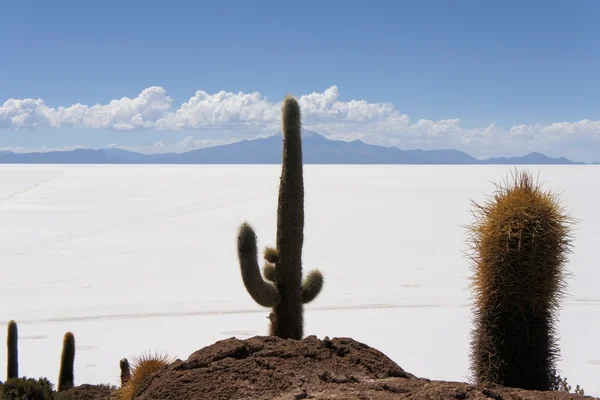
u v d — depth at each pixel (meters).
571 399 4.91
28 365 12.17
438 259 25.20
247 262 7.61
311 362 5.96
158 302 17.69
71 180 93.38
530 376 5.72
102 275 21.83
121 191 68.88
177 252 27.08
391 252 27.02
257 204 51.25
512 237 5.65
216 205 50.47
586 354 12.68
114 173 127.38
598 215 40.00
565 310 16.25
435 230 34.78
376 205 51.06
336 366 5.88
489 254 5.78
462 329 14.74
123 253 26.77
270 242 29.77
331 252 27.00
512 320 5.73
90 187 76.25
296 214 7.95
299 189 7.96
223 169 174.00
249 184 86.12
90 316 16.08
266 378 5.54
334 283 20.34
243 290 19.39
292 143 7.93
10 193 64.19
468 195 62.94
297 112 7.95
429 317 15.85
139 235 32.50
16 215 42.34
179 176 114.44
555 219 5.68
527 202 5.71
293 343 6.43
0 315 16.27
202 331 14.62
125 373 7.98
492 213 5.89
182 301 17.83
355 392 5.12
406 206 50.25
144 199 57.31
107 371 11.74
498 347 5.80
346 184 84.19
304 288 8.45
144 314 16.23
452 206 50.22
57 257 25.69
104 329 14.81
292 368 5.80
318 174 123.62
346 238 31.52
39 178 99.06
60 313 16.41
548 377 5.80
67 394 7.87
